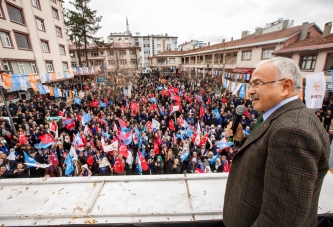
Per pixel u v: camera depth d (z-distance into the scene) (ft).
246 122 33.71
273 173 2.57
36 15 66.08
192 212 4.96
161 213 4.92
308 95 22.36
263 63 3.43
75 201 5.39
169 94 57.77
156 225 4.67
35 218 4.88
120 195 5.65
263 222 2.67
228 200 3.94
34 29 64.69
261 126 3.30
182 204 5.29
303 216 2.32
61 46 84.07
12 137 28.17
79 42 101.09
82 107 48.34
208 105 45.60
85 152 23.08
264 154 2.94
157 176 6.46
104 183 6.21
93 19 97.55
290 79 3.03
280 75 3.09
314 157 2.37
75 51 136.36
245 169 3.37
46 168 20.21
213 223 4.73
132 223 4.68
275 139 2.60
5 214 4.92
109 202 5.38
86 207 5.13
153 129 31.04
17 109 40.09
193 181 6.33
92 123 33.22
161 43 227.20
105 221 4.76
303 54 50.01
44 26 70.64
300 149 2.33
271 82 3.16
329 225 4.83
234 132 5.17
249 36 91.09
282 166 2.46
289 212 2.36
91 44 138.62
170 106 44.19
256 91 3.41
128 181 6.27
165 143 26.58
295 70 3.10
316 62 46.29
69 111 40.68
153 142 27.53
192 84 84.33
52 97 63.77
